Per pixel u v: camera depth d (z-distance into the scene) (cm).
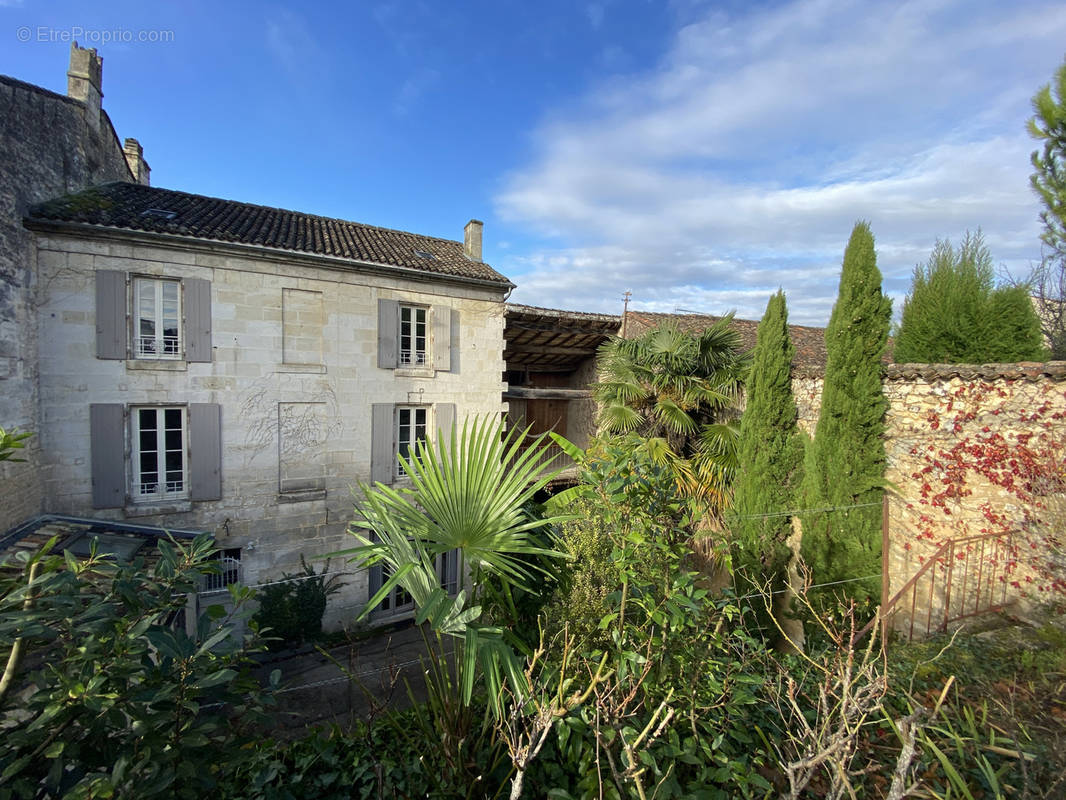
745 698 254
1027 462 499
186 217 866
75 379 739
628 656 245
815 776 247
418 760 268
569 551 330
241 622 842
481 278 1052
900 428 617
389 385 984
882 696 229
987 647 407
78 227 717
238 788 241
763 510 743
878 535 611
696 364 927
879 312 627
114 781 157
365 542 322
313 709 660
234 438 843
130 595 208
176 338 812
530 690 216
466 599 329
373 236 1130
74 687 166
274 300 869
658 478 280
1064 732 274
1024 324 636
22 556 199
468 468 331
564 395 1163
